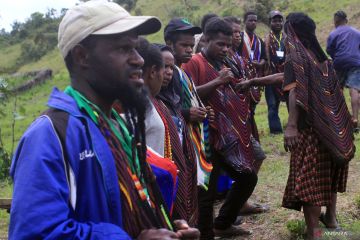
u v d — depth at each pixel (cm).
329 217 462
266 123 1102
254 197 595
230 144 440
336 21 919
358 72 891
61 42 199
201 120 396
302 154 418
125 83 198
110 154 188
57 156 176
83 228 173
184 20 428
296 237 465
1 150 947
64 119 183
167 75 363
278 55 798
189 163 359
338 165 429
